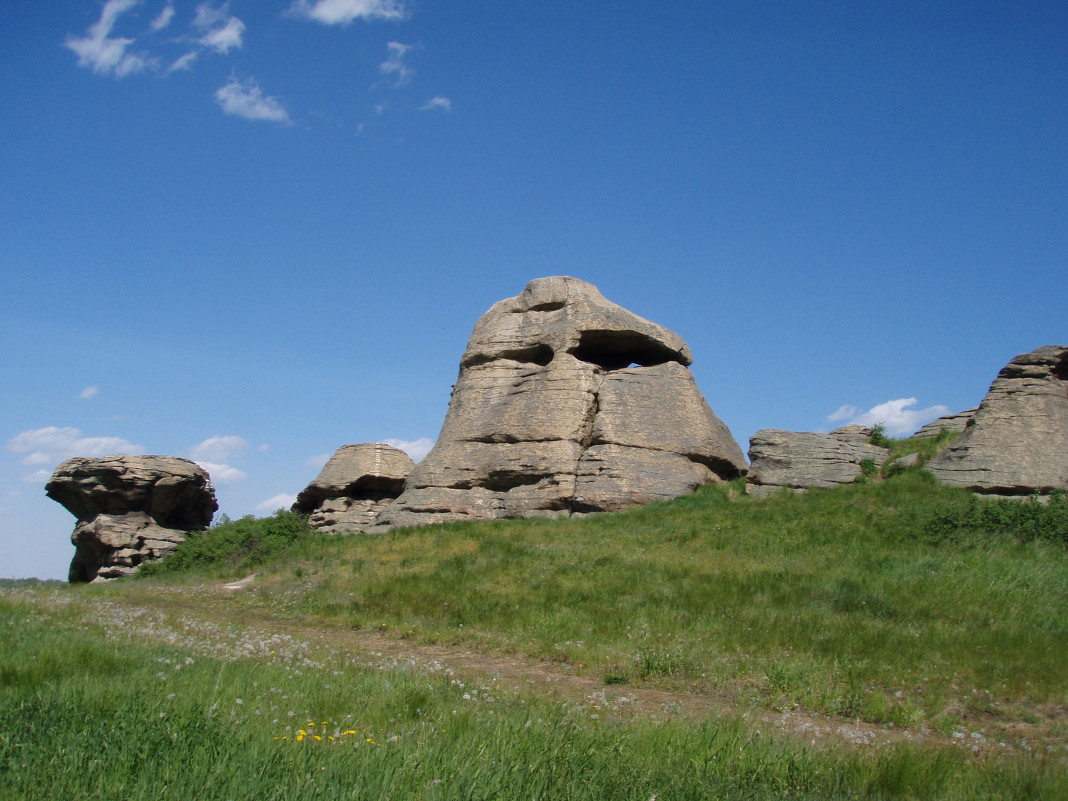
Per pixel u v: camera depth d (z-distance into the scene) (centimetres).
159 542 4481
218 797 590
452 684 1209
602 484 3244
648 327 3741
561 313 3766
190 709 804
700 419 3503
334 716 893
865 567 2080
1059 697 1252
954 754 890
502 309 3981
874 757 879
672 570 2203
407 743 739
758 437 3366
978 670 1362
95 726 718
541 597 2073
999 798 791
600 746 812
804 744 899
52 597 2092
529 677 1484
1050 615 1641
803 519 2648
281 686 1043
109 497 4544
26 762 620
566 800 665
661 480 3262
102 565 4512
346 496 4116
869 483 3072
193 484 4766
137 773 621
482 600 2106
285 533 3797
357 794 607
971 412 3525
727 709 1228
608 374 3619
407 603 2158
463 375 3903
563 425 3428
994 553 2097
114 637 1413
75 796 573
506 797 644
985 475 2703
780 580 2014
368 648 1767
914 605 1747
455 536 2934
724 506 3028
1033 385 2877
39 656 1077
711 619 1747
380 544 2984
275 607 2350
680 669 1442
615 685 1414
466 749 742
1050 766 880
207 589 2859
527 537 2814
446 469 3569
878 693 1259
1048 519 2262
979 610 1691
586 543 2653
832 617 1695
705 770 786
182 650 1338
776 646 1538
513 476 3428
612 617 1842
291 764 657
